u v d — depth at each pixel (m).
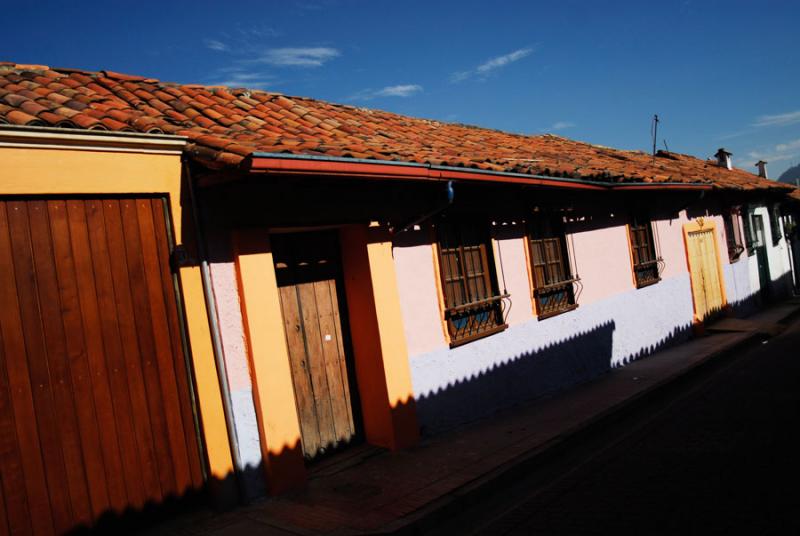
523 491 5.48
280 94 8.27
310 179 5.35
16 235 4.11
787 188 19.47
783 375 9.15
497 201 8.52
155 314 4.75
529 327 8.88
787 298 20.81
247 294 5.19
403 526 4.50
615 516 4.67
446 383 7.30
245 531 4.51
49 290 4.22
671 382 9.35
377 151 5.75
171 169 4.87
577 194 10.42
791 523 4.18
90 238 4.45
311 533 4.42
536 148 11.39
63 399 4.22
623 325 11.38
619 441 6.79
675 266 13.73
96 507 4.30
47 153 4.20
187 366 4.89
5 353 4.00
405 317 6.88
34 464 4.05
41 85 5.44
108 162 4.51
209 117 6.20
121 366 4.52
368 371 6.55
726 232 16.92
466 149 8.58
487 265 8.34
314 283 6.37
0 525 3.87
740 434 6.43
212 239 5.08
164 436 4.70
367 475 5.71
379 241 6.55
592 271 10.69
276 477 5.18
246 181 4.98
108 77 6.38
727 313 15.96
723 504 4.65
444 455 6.23
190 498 4.82
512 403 8.35
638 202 12.51
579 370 9.91
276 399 5.26
